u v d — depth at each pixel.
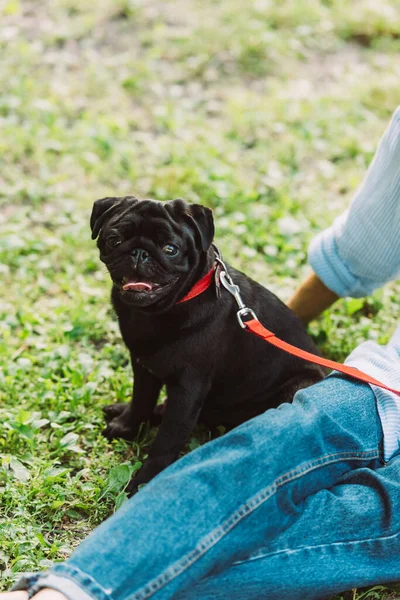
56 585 2.21
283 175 5.27
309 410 2.69
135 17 6.76
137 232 2.77
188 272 2.86
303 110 5.84
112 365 3.80
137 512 2.35
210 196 4.93
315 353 3.43
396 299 4.29
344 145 5.52
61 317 4.04
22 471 3.08
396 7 7.18
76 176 5.13
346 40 6.85
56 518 2.94
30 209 4.82
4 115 5.61
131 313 3.00
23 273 4.33
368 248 3.45
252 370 3.20
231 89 6.13
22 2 6.84
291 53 6.55
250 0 7.14
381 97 6.07
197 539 2.33
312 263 3.65
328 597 2.69
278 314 3.28
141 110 5.82
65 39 6.44
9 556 2.77
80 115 5.70
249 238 4.63
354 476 2.69
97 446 3.32
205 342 3.00
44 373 3.65
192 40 6.52
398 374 2.91
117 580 2.24
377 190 3.32
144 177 5.15
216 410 3.36
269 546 2.46
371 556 2.52
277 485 2.50
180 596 2.40
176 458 3.09
